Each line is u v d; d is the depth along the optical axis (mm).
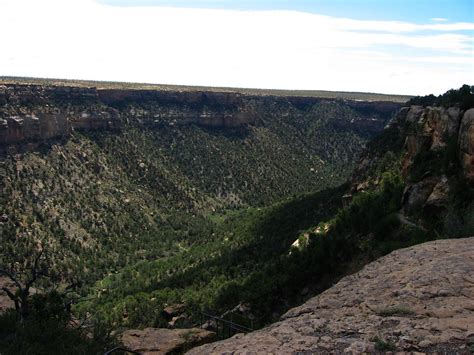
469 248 20172
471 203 34375
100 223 122375
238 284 57219
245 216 137250
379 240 42062
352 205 59469
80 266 99812
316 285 44156
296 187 188750
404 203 43938
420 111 71938
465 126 38625
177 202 156125
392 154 70750
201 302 57531
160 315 57656
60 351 20172
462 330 12352
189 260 97312
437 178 41438
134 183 153375
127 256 113500
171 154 182875
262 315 44812
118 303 69875
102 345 21641
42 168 125000
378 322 13812
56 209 115688
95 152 149750
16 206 107312
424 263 18688
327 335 13445
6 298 30625
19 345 20219
